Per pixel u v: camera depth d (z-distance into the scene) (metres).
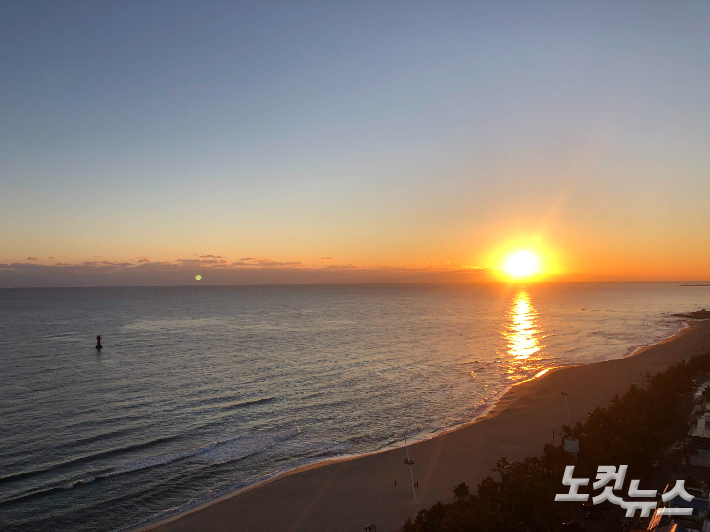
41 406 78.94
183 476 53.44
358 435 67.50
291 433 67.75
